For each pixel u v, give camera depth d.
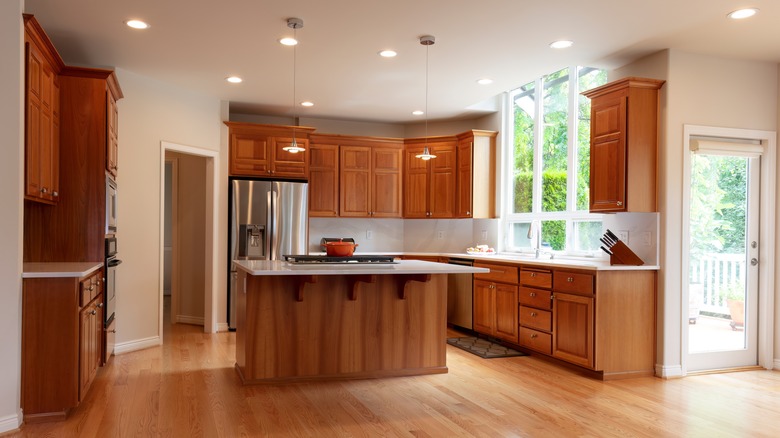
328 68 4.90
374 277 4.20
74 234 3.97
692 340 4.47
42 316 3.13
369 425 3.14
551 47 4.30
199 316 6.46
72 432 2.98
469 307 5.91
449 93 5.79
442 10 3.59
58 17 3.71
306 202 6.41
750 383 4.14
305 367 4.05
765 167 4.65
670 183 4.30
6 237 2.96
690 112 4.37
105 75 4.02
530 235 5.71
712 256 4.55
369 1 3.45
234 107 6.44
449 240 7.22
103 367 4.37
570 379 4.19
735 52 4.38
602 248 4.49
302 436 2.96
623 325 4.24
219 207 6.05
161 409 3.38
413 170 7.02
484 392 3.83
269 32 4.00
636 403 3.61
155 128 5.22
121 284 4.86
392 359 4.25
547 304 4.69
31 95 3.21
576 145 5.53
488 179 6.66
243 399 3.61
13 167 2.97
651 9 3.53
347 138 6.86
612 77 4.89
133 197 4.98
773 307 4.63
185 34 4.04
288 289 4.02
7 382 2.96
